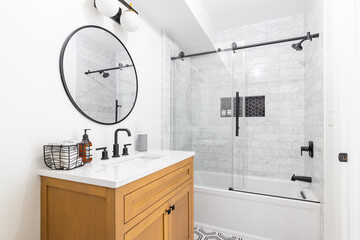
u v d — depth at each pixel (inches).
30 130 35.2
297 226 60.4
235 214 68.4
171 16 74.5
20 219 33.4
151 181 36.4
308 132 83.2
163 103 82.4
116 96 55.9
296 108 93.4
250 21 102.0
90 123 48.0
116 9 48.3
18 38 33.4
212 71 83.0
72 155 35.3
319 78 61.6
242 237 66.4
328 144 49.7
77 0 44.6
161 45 83.4
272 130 98.1
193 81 86.0
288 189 90.7
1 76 31.2
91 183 29.1
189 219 53.3
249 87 102.6
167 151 60.4
